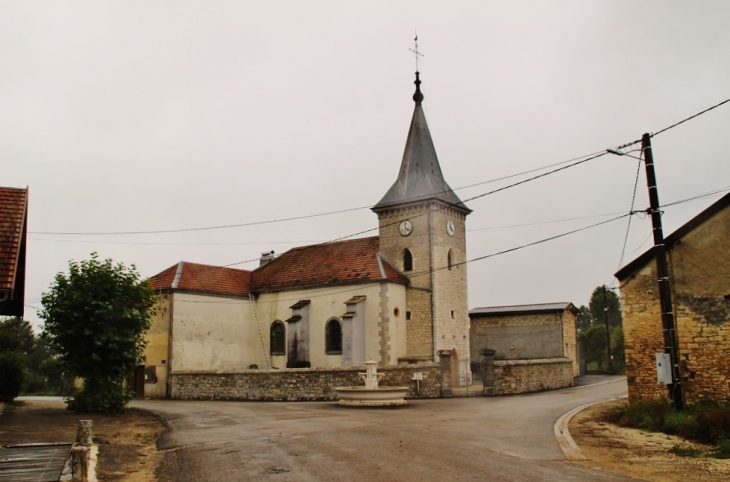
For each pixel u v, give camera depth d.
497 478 10.95
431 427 18.33
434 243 39.16
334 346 38.56
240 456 13.76
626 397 28.66
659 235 18.62
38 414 23.05
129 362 24.83
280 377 31.78
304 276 41.31
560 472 11.60
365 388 26.11
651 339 20.78
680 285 20.06
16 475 10.60
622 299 21.44
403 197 40.66
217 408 26.84
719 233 19.67
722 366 19.14
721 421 15.41
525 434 16.80
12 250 15.92
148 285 26.09
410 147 42.66
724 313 19.28
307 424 19.48
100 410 23.86
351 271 39.38
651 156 18.88
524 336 47.81
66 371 24.31
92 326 23.80
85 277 24.28
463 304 41.38
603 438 16.30
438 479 10.90
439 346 38.00
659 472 11.84
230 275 42.78
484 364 31.17
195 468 12.55
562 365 37.50
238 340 41.09
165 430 19.48
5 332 37.47
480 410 23.55
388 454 13.48
